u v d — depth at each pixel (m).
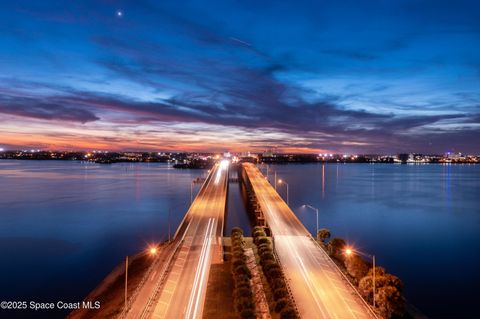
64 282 65.25
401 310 40.12
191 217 88.56
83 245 89.56
